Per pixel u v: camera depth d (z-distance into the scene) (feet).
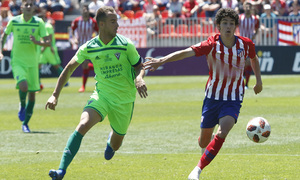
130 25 222.07
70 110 129.08
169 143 85.40
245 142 84.84
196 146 82.69
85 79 169.68
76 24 179.11
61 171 54.44
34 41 100.63
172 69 223.71
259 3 228.43
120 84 61.31
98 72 61.77
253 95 150.71
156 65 57.67
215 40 59.67
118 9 251.19
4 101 151.53
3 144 85.97
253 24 185.57
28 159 74.13
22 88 97.76
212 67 60.03
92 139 90.17
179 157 74.59
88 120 58.13
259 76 62.64
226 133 56.90
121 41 60.80
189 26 221.25
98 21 59.98
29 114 98.63
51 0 264.52
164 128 100.32
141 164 70.23
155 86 183.62
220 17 58.54
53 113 124.67
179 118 113.09
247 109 122.83
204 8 227.81
